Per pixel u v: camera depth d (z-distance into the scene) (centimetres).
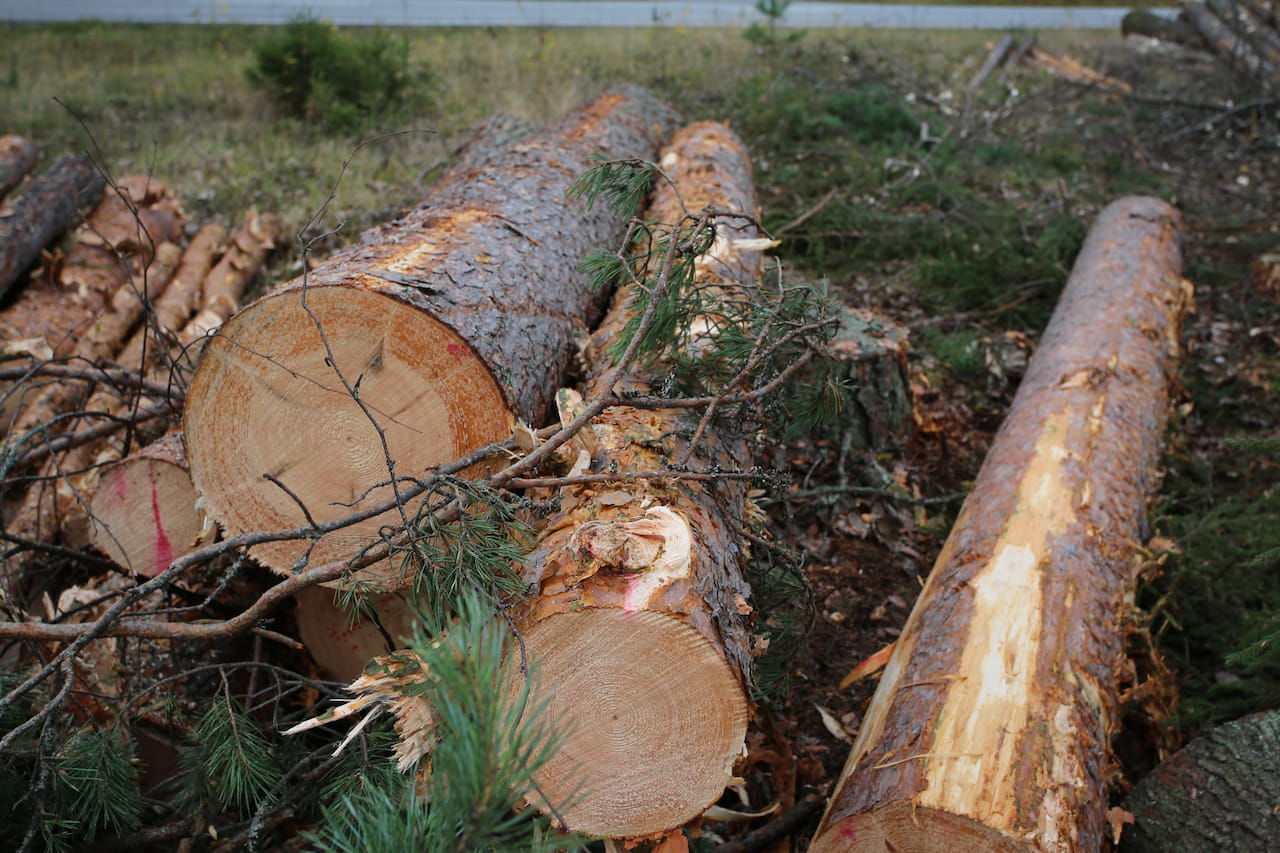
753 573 294
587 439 239
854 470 431
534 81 972
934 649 258
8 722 236
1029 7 1697
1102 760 240
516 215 346
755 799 279
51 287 502
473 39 1156
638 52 1091
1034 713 232
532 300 301
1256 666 272
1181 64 1091
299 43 857
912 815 211
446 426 253
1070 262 604
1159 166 806
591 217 378
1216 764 243
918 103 941
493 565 204
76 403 420
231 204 663
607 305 394
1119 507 327
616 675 191
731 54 1077
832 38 1180
